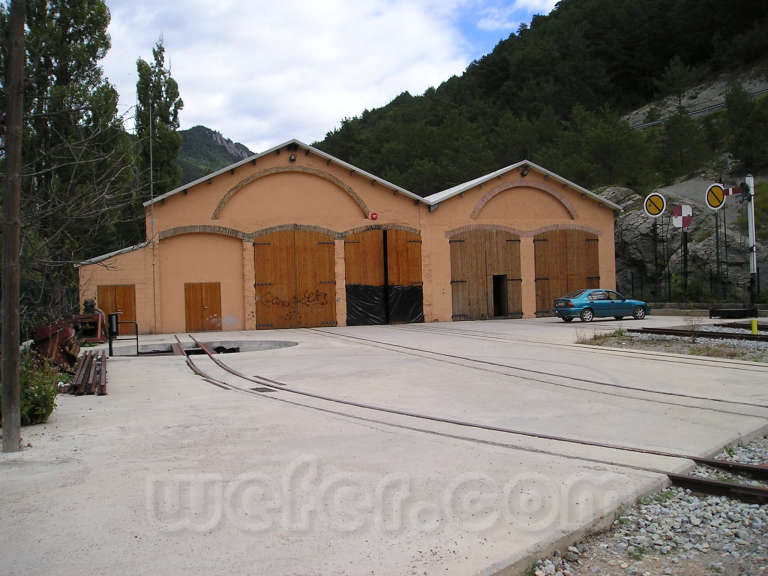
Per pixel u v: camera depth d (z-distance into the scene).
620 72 84.31
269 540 4.05
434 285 28.56
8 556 3.80
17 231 6.46
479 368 12.42
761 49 70.69
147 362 14.80
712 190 24.48
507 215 30.02
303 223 26.58
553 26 92.19
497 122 70.00
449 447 6.41
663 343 16.11
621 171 43.16
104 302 24.11
